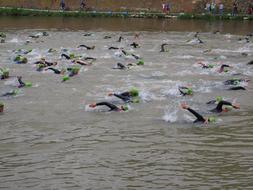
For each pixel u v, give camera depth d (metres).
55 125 18.38
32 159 15.01
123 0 71.56
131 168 14.34
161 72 28.86
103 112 20.14
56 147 16.06
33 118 19.22
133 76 27.56
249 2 69.62
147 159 15.07
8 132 17.55
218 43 43.19
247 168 14.35
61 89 24.16
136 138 17.00
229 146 16.23
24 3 70.25
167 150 15.84
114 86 24.88
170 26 57.53
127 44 41.44
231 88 24.48
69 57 33.19
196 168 14.37
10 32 48.38
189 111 19.80
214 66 31.00
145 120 19.09
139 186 13.10
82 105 21.17
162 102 21.80
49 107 20.83
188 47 40.41
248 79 27.19
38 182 13.34
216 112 20.27
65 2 70.94
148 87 24.70
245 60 34.00
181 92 23.34
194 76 27.81
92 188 12.96
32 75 27.50
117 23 59.44
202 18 65.44
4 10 64.75
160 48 39.41
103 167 14.42
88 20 61.91
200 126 18.38
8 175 13.80
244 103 21.75
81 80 26.30
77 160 14.95
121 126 18.31
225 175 13.86
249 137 17.12
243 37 47.97
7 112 20.05
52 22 58.72
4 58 33.12
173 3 71.31
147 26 56.97
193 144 16.41
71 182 13.34
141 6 70.75
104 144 16.39
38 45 39.75
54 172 14.03
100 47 39.31
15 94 23.02
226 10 69.19
